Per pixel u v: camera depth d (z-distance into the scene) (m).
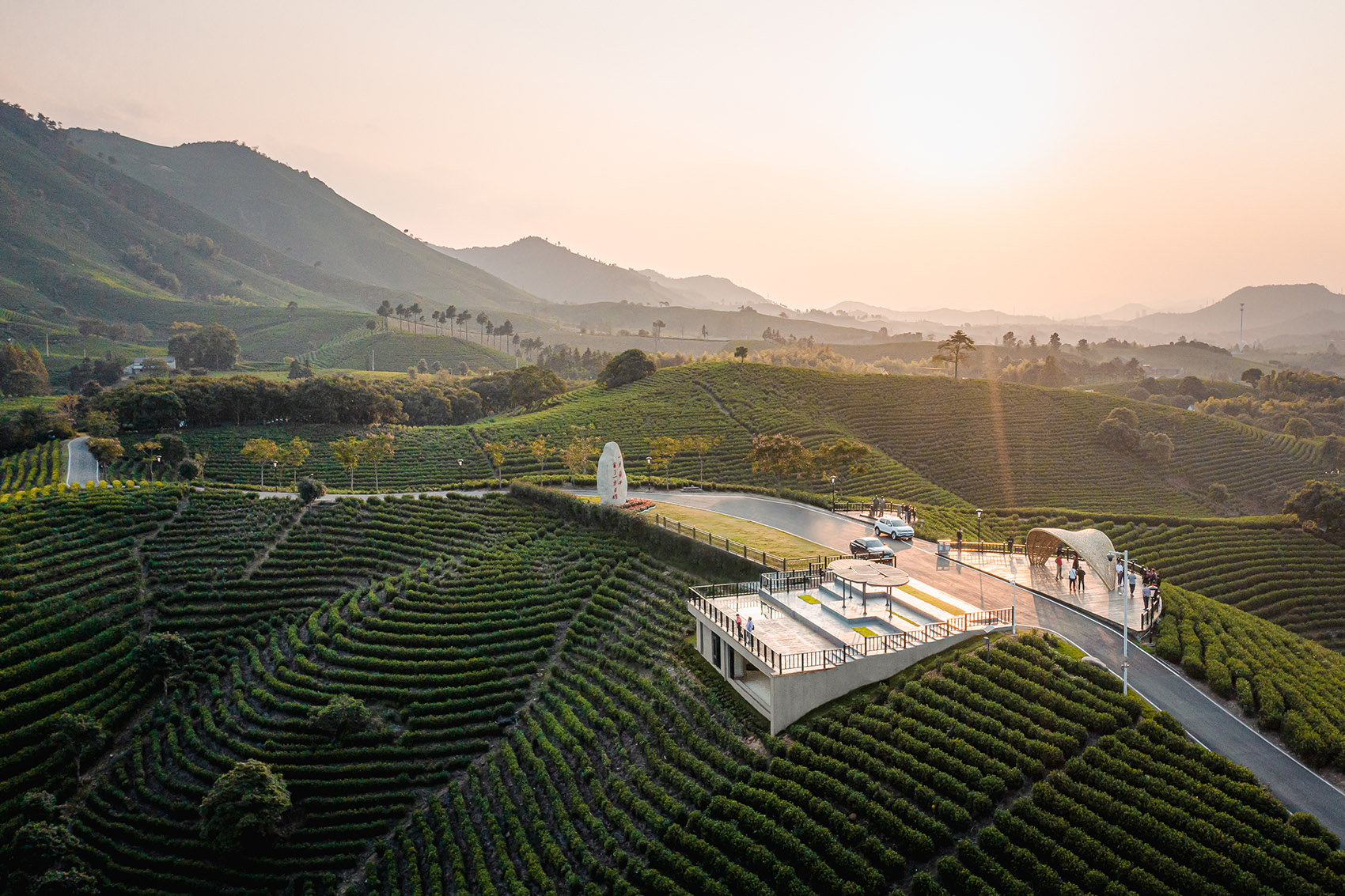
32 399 186.38
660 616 57.28
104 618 63.28
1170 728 33.16
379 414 148.50
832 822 32.31
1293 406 196.75
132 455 119.62
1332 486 88.88
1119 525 86.81
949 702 36.31
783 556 59.22
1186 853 27.03
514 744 49.31
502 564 70.81
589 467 115.88
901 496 111.25
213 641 64.56
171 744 53.22
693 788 38.41
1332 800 29.84
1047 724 34.12
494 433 134.75
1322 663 45.31
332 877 42.59
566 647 58.28
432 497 86.88
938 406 153.38
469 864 41.16
